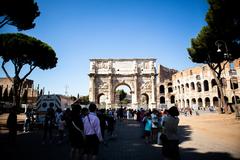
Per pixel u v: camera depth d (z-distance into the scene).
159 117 15.35
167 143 6.83
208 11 26.78
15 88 32.78
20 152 11.62
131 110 51.91
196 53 35.00
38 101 25.41
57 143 14.91
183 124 29.20
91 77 65.19
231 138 16.11
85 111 8.07
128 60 66.25
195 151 11.77
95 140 7.53
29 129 22.00
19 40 30.19
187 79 78.62
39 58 32.88
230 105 39.84
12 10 18.33
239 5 20.58
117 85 65.38
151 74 65.25
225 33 26.42
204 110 54.66
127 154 11.43
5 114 48.97
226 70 67.06
